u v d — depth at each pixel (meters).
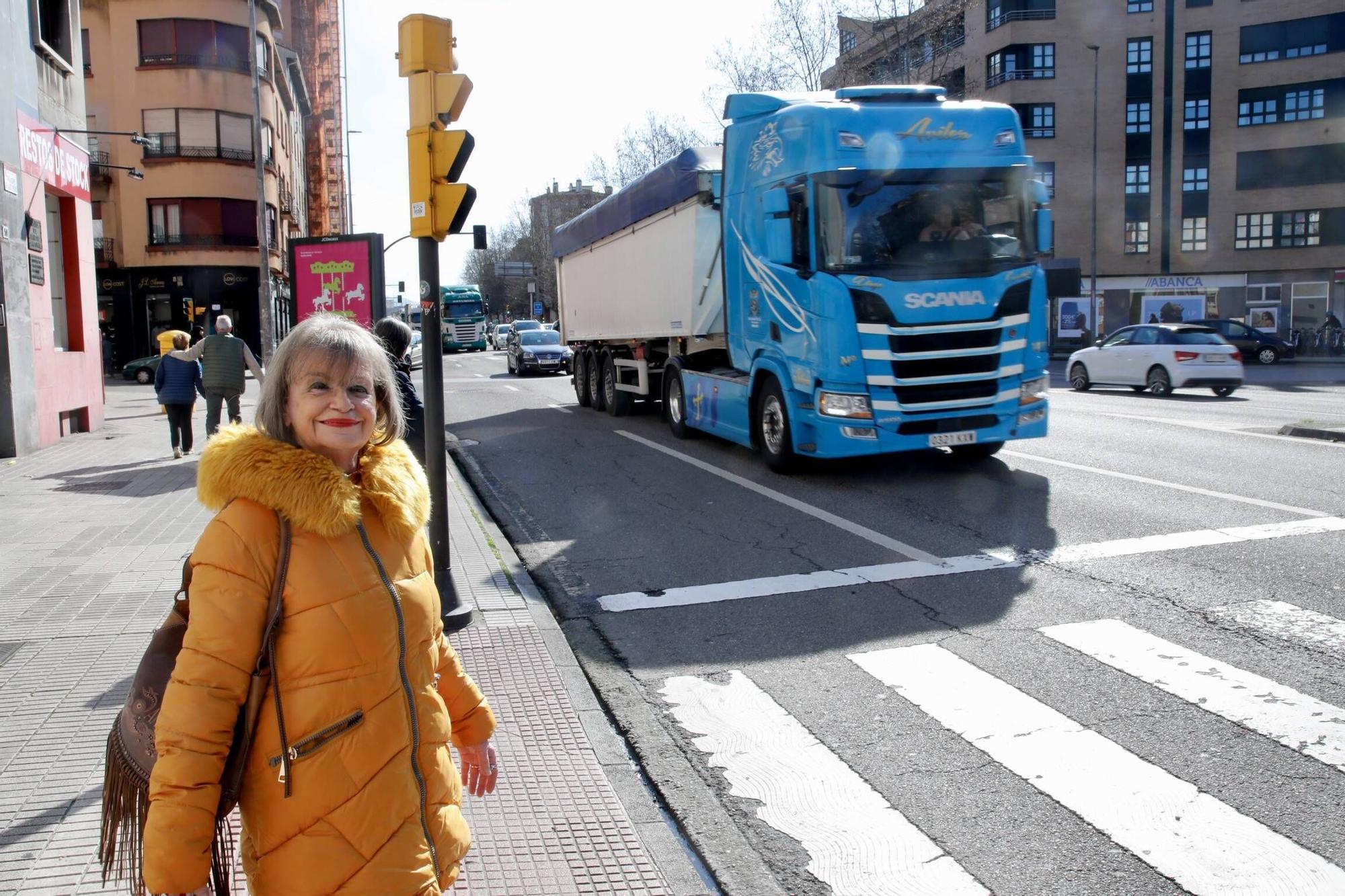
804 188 10.53
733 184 12.37
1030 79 53.97
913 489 10.61
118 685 5.36
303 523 2.17
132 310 44.41
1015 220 10.66
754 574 7.64
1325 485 10.16
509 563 8.02
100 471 12.99
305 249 12.89
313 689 2.15
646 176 15.23
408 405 7.23
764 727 4.98
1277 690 5.16
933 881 3.64
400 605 2.28
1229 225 53.53
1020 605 6.66
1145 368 22.78
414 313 49.66
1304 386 26.39
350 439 2.31
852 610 6.70
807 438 10.93
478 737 2.69
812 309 10.46
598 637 6.40
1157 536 8.25
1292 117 52.12
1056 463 11.91
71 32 17.34
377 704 2.21
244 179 45.00
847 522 9.16
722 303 13.02
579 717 5.01
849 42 39.91
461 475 12.78
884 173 10.35
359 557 2.24
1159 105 53.75
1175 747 4.59
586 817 4.04
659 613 6.82
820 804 4.22
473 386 28.48
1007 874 3.66
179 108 43.56
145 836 2.05
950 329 10.29
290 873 2.15
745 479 11.52
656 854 3.77
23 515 9.94
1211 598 6.64
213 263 44.41
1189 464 11.61
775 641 6.18
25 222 14.81
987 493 10.25
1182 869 3.64
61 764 4.45
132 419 20.58
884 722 4.97
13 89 14.41
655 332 15.45
